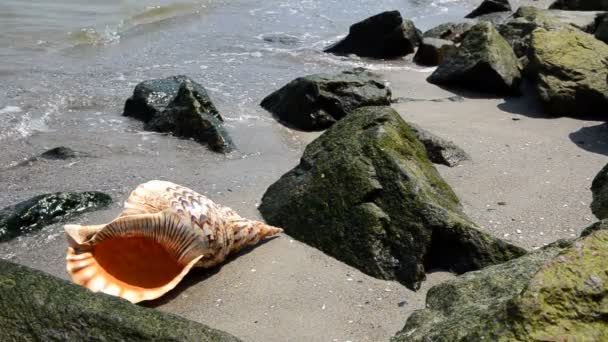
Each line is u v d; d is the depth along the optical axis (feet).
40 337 3.27
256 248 4.45
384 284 4.18
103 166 5.46
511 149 5.75
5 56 7.82
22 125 6.06
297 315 3.99
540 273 3.13
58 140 5.88
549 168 5.44
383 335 3.87
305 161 4.80
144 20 10.12
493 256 4.17
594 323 3.05
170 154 5.71
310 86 6.34
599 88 6.39
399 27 9.01
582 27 8.91
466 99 7.08
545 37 6.91
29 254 4.39
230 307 4.04
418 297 4.10
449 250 4.26
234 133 6.11
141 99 6.37
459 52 7.59
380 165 4.50
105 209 4.84
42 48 8.31
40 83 6.98
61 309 3.32
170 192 4.24
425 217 4.28
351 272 4.26
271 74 7.98
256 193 5.07
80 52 8.34
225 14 10.99
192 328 3.34
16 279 3.38
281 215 4.61
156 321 3.34
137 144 5.85
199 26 10.11
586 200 4.99
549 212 4.84
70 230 4.05
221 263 4.33
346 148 4.63
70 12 10.07
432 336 3.30
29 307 3.31
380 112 4.83
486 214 4.79
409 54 9.27
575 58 6.66
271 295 4.11
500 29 9.05
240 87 7.35
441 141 5.49
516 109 6.75
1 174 5.31
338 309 4.02
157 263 4.16
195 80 7.46
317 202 4.52
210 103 6.17
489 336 3.11
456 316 3.38
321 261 4.34
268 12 11.43
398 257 4.24
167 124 6.07
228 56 8.65
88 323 3.30
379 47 9.09
